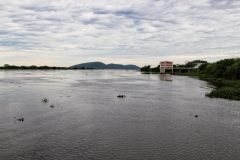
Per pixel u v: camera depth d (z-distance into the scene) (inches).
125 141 762.2
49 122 968.3
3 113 1107.3
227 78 3742.6
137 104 1423.5
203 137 810.8
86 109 1243.8
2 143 729.0
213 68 4547.2
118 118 1062.4
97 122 986.7
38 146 708.7
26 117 1040.2
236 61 3996.1
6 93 1800.0
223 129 907.4
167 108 1310.3
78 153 660.7
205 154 665.6
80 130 870.4
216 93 1830.7
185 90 2250.2
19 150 676.7
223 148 711.7
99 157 635.5
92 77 4576.8
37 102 1411.2
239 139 794.2
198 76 5418.3
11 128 879.1
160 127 927.7
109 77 4699.8
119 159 625.0
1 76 4320.9
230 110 1263.5
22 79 3511.3
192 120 1043.9
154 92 2047.2
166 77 4933.6
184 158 636.7
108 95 1796.3
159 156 647.1
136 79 4052.7
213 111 1235.2
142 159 626.5
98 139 776.9
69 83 2908.5
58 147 703.1
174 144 740.7
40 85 2549.2
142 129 897.5
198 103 1482.5
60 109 1222.9
